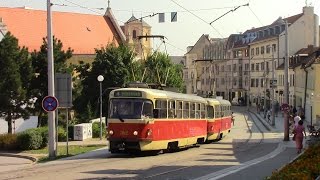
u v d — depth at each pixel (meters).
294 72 86.31
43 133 33.69
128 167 20.56
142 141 25.64
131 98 26.14
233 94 124.00
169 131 28.11
